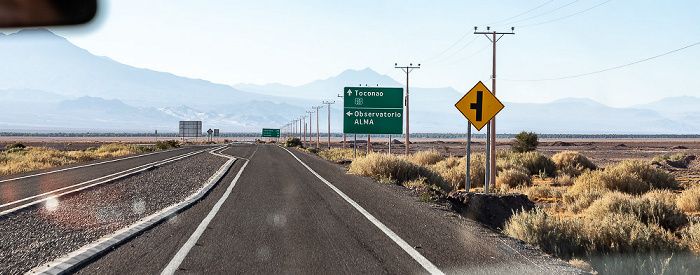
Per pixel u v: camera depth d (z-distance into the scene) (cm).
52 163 2898
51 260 643
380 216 999
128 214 1030
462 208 1223
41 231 838
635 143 15762
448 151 8688
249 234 810
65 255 664
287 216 998
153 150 5822
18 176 1956
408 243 743
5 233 816
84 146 9862
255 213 1037
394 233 820
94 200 1252
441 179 1956
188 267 602
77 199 1266
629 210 1154
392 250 697
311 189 1522
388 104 3509
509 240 782
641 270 690
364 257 657
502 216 1170
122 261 629
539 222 862
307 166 2720
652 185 2047
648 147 11631
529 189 1923
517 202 1223
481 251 695
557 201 1717
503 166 2678
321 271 590
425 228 867
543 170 2880
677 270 703
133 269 592
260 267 606
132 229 832
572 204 1509
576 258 765
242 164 2850
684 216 1163
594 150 9594
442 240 766
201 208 1112
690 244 903
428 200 1233
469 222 942
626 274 679
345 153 4403
